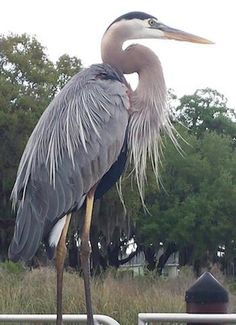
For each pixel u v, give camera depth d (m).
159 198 44.78
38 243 5.85
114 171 6.30
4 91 33.53
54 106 6.10
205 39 6.68
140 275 19.05
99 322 5.27
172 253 48.41
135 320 13.76
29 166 5.99
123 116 6.14
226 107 53.62
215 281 5.34
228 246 44.91
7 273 17.02
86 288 5.69
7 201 33.66
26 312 14.12
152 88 6.33
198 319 4.85
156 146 6.40
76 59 36.59
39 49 35.53
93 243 36.03
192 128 53.31
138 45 6.36
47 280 15.63
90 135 5.98
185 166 45.03
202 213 44.31
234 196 44.47
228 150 46.81
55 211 5.89
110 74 6.24
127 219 35.19
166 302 14.31
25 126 33.34
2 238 33.97
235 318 4.82
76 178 5.94
